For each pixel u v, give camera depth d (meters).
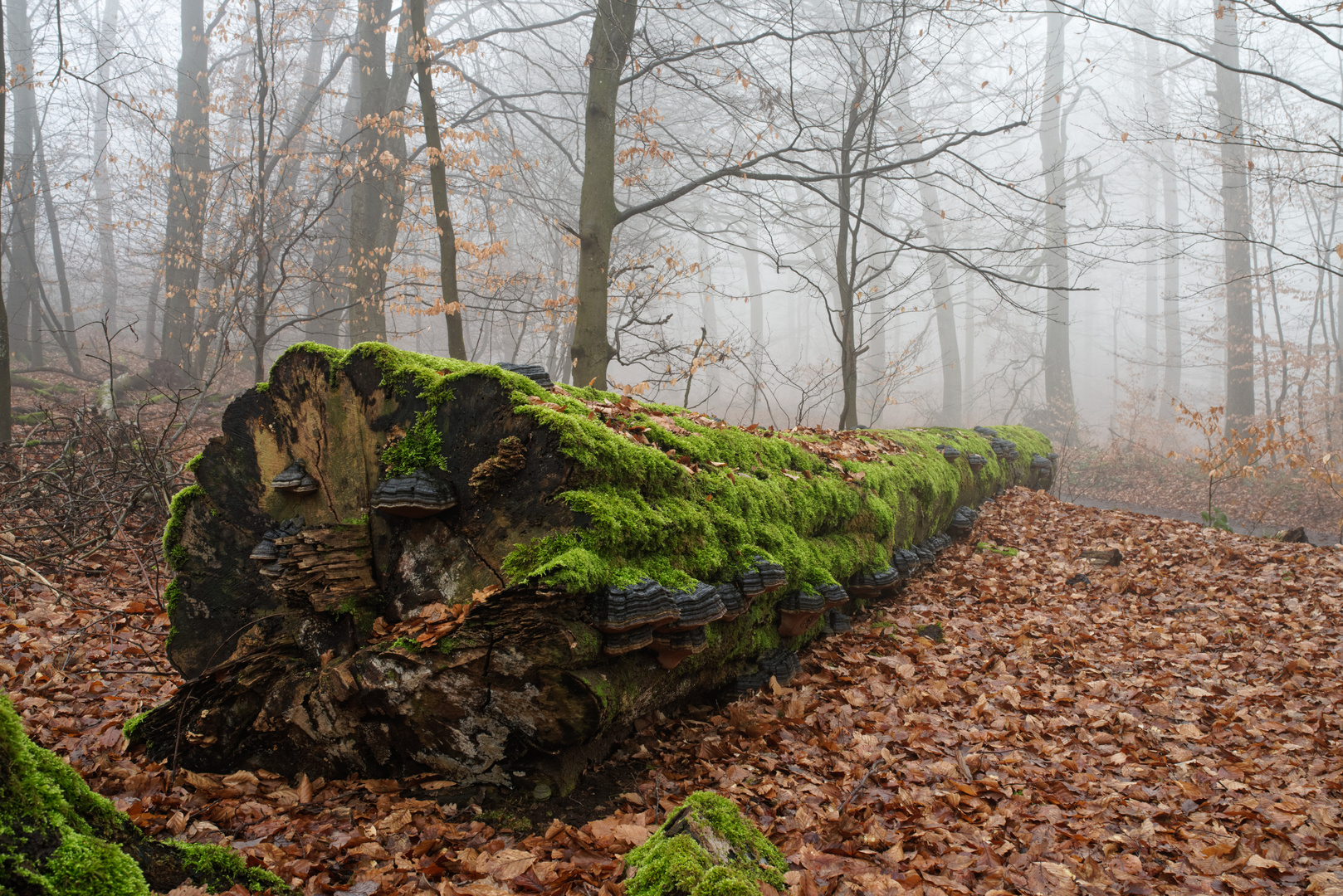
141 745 2.97
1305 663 4.62
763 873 2.09
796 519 4.21
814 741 3.45
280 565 3.04
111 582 5.29
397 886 2.26
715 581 3.28
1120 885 2.60
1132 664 4.79
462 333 8.09
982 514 8.43
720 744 3.28
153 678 3.90
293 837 2.51
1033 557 7.10
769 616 3.92
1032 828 2.89
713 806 2.26
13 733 1.26
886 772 3.22
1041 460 11.12
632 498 2.95
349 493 3.18
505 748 2.73
